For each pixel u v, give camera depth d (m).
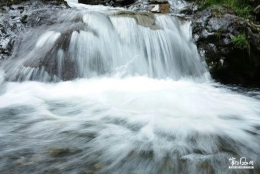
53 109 4.27
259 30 6.54
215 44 6.76
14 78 5.02
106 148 3.10
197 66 6.87
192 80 6.67
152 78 6.30
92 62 5.75
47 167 2.69
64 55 5.46
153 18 7.07
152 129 3.64
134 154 2.99
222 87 6.43
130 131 3.56
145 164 2.81
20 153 2.93
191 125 3.80
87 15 6.31
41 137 3.33
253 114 4.47
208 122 3.96
